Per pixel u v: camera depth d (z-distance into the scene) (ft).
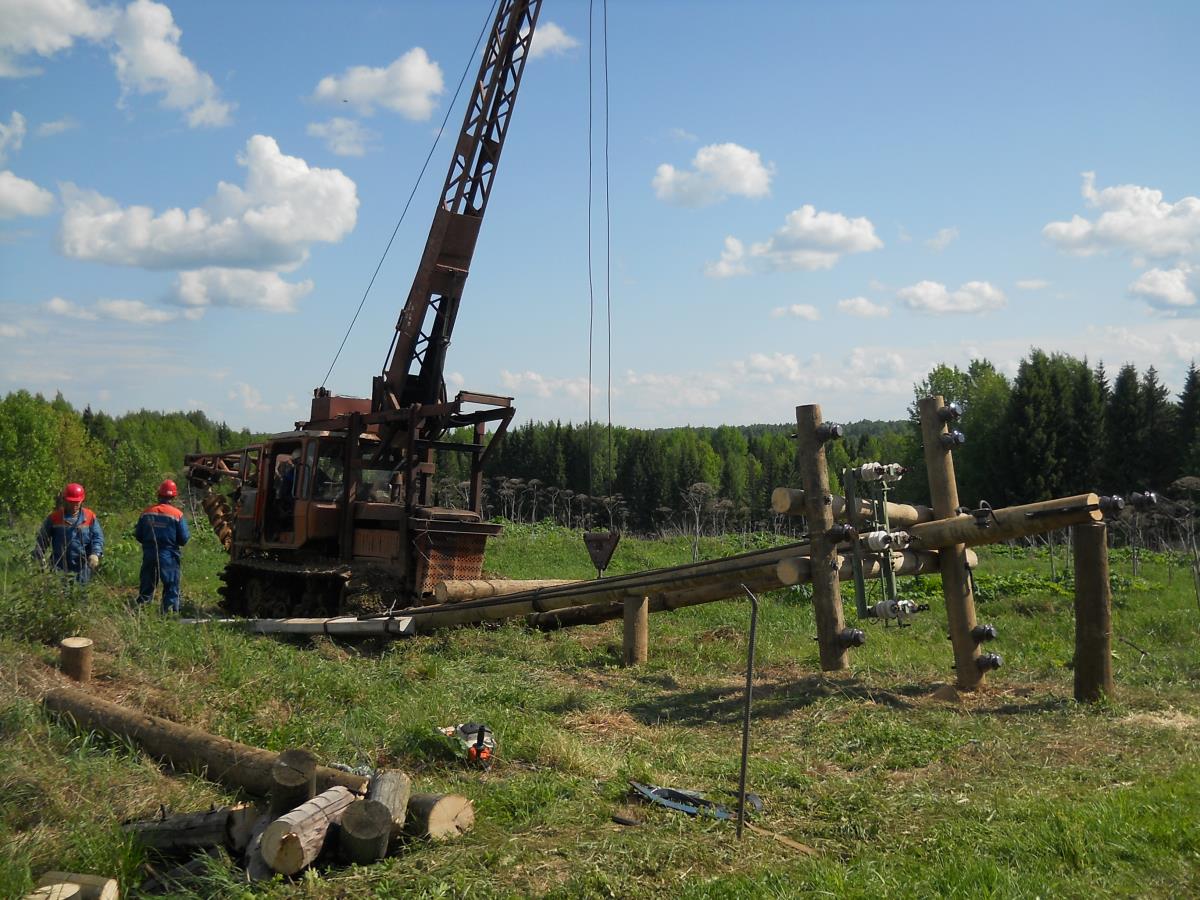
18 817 15.58
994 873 14.17
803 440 30.07
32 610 26.11
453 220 49.26
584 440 224.12
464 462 180.45
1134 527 88.12
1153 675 30.68
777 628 43.88
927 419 31.17
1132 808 17.04
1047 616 47.75
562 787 18.58
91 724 19.60
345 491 45.09
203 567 66.18
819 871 14.48
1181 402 152.05
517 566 72.84
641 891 14.07
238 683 24.95
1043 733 23.59
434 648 36.63
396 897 13.42
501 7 49.29
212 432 372.79
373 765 20.20
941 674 32.19
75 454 175.73
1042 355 157.48
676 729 25.73
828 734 24.23
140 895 13.79
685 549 84.43
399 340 50.16
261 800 17.15
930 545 29.68
